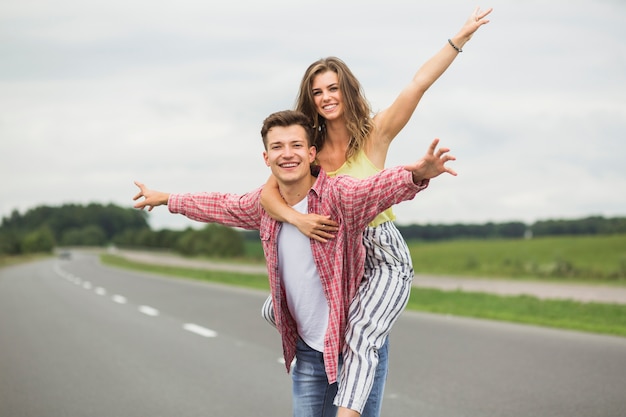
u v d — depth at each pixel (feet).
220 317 50.78
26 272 172.55
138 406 23.75
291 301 12.37
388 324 12.07
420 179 10.84
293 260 12.11
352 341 11.78
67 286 97.76
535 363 29.37
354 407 11.38
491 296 63.82
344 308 12.00
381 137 13.30
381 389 12.53
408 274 12.51
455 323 44.37
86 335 41.65
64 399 24.93
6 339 40.70
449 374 27.66
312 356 12.53
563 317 47.62
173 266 193.26
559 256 110.01
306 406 12.61
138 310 57.21
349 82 13.21
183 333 41.93
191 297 70.64
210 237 332.39
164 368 30.53
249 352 34.68
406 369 28.94
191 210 13.16
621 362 29.17
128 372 29.73
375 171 13.24
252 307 58.49
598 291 71.36
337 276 11.76
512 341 35.88
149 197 13.44
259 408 23.27
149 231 603.26
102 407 23.71
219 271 145.28
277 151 11.82
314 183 11.91
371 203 11.17
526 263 121.60
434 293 69.67
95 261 300.20
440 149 10.35
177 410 23.15
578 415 20.89
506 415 21.13
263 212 12.44
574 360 29.81
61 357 33.86
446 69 13.16
